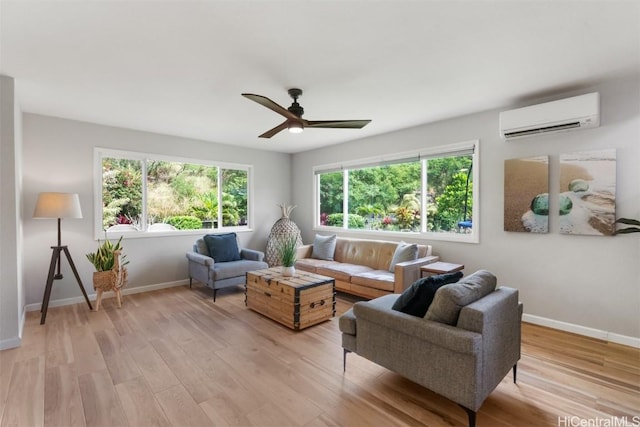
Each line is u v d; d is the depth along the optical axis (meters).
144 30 1.97
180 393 2.05
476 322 1.70
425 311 1.98
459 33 2.01
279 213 6.21
